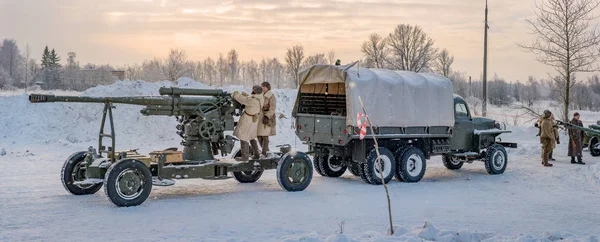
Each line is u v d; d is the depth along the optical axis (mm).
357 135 13430
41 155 18406
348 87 13289
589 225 9266
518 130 29500
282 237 8094
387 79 13992
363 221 9422
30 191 11953
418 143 15227
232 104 12484
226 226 8898
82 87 62719
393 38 54750
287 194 12148
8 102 24188
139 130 23828
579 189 13430
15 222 9039
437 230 7699
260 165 12633
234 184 13578
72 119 24016
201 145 12242
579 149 19188
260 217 9664
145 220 9289
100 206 10398
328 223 9234
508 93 84250
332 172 15445
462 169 17484
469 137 16250
